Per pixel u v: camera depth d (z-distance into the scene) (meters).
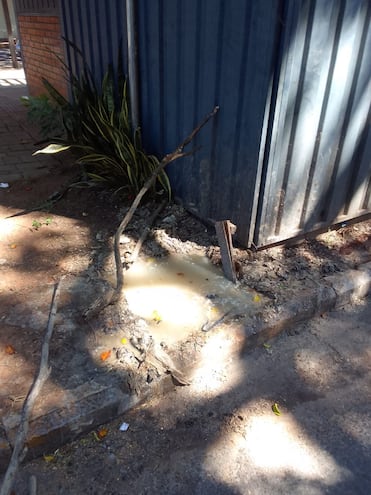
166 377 2.18
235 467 1.89
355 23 2.59
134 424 2.06
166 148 3.62
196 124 3.16
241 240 3.07
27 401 1.91
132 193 3.87
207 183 3.23
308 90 2.63
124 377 2.12
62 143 3.97
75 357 2.22
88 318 2.46
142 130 3.85
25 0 6.73
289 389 2.29
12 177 4.44
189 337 2.38
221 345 2.36
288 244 3.25
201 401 2.19
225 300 2.68
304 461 1.93
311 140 2.84
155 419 2.09
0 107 7.58
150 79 3.53
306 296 2.71
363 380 2.36
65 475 1.84
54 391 2.02
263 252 3.14
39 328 2.41
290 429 2.07
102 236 3.36
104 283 2.80
